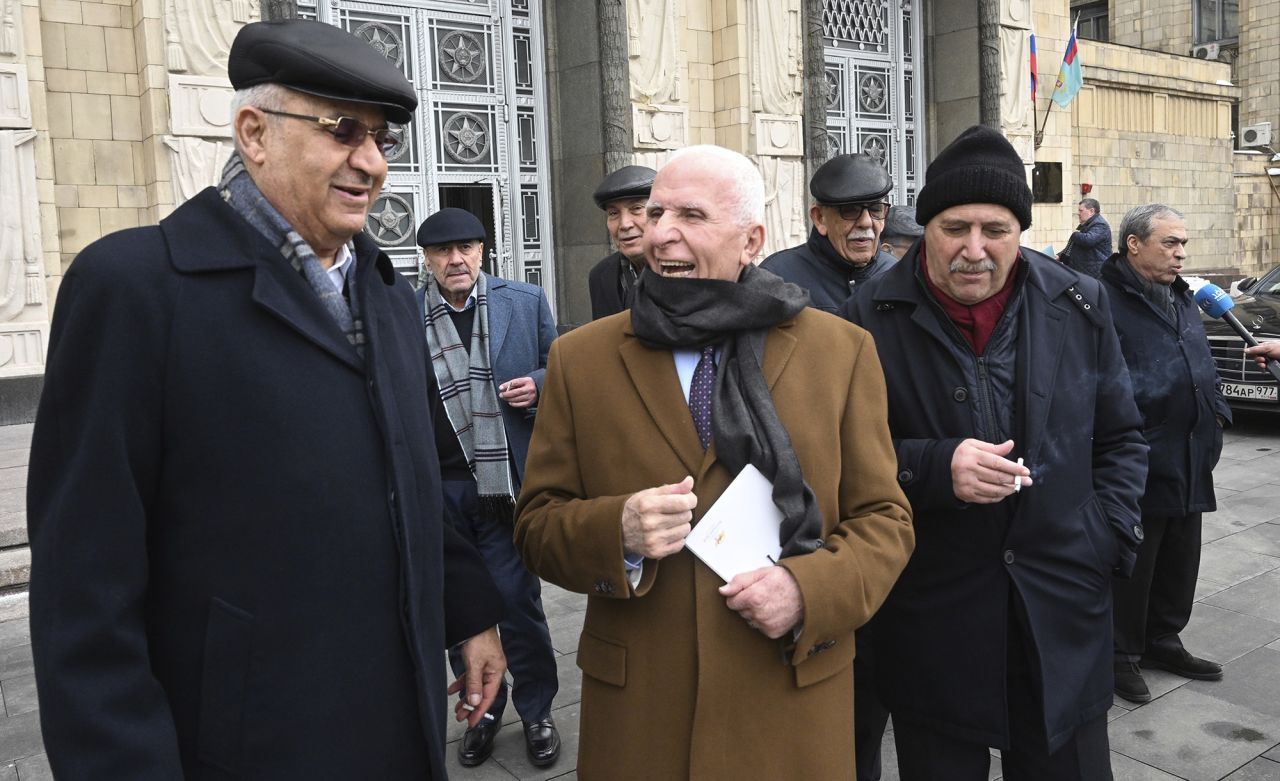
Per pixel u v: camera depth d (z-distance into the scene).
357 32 7.60
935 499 2.00
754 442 1.63
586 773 1.72
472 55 8.20
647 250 1.75
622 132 8.39
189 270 1.30
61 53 6.60
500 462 3.19
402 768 1.44
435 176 8.05
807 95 9.82
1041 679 2.01
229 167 1.45
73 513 1.22
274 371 1.33
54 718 1.18
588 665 1.73
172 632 1.31
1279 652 3.85
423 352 1.68
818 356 1.77
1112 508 2.19
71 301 1.26
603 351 1.79
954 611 2.07
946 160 2.04
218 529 1.30
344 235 1.44
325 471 1.36
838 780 1.70
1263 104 21.44
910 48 11.60
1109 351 2.25
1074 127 15.27
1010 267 2.11
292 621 1.33
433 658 1.52
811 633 1.59
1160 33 23.14
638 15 8.60
